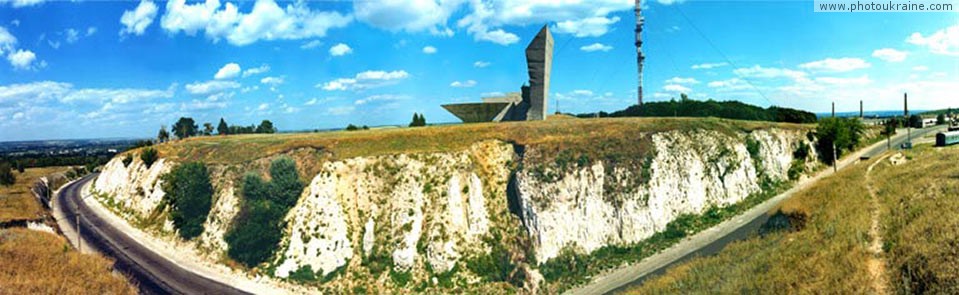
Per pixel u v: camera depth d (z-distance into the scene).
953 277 18.64
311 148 61.94
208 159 66.88
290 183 54.38
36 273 36.22
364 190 54.53
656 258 47.75
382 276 47.38
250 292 44.94
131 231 60.56
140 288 43.19
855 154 84.75
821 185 48.72
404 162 56.19
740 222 54.78
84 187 93.06
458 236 49.81
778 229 38.25
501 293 44.56
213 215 56.25
